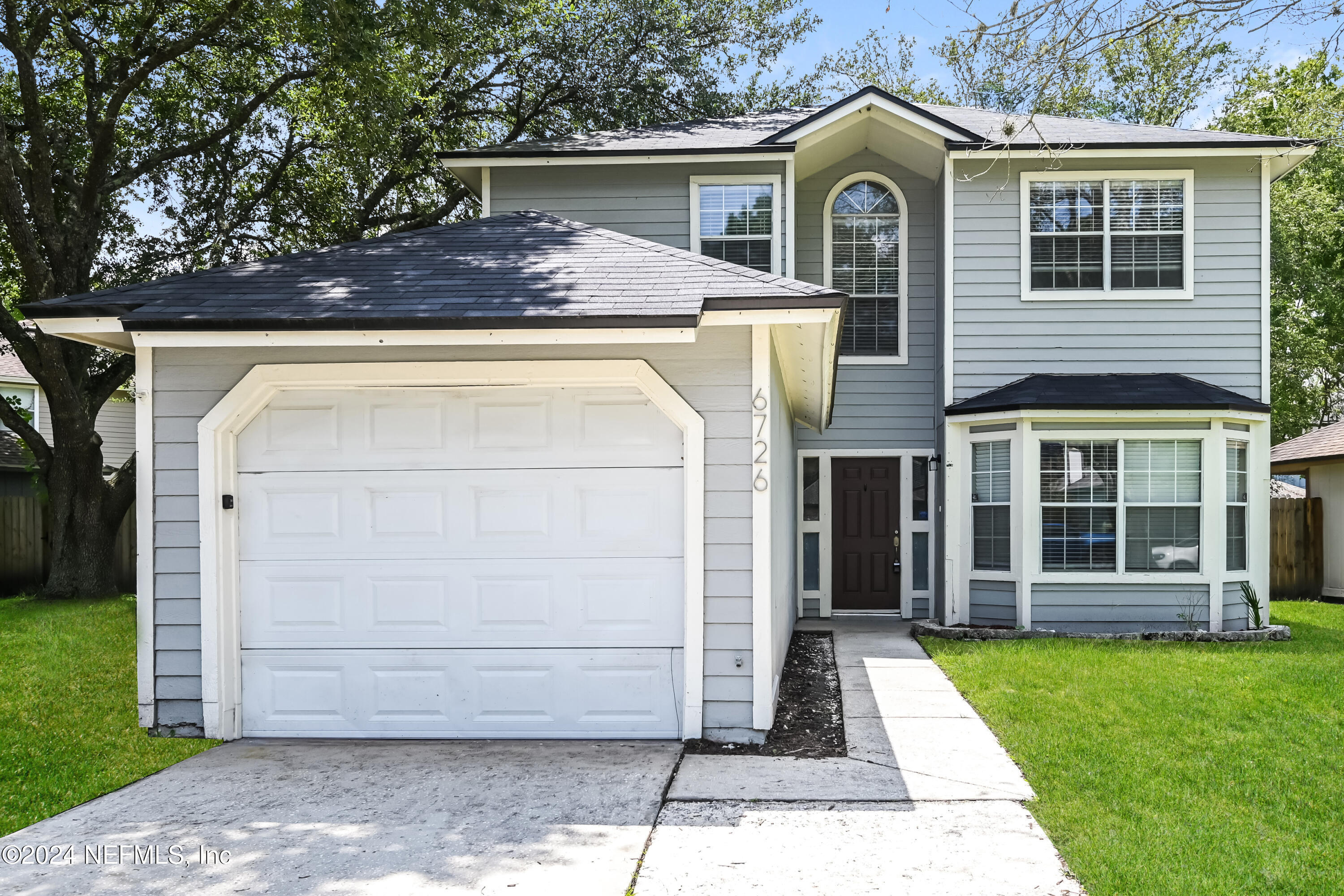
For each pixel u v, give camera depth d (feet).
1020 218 38.40
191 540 20.70
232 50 49.80
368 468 20.94
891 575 41.96
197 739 20.54
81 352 48.24
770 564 20.31
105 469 57.98
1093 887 12.89
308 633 20.86
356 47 41.39
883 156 42.06
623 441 20.66
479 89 61.31
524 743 20.29
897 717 22.59
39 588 50.31
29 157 45.75
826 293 19.06
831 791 17.04
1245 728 21.03
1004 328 38.50
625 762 18.78
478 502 20.83
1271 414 36.22
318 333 18.72
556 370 20.45
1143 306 38.19
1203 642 33.58
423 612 20.81
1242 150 36.94
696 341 20.22
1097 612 35.42
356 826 15.30
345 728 20.75
